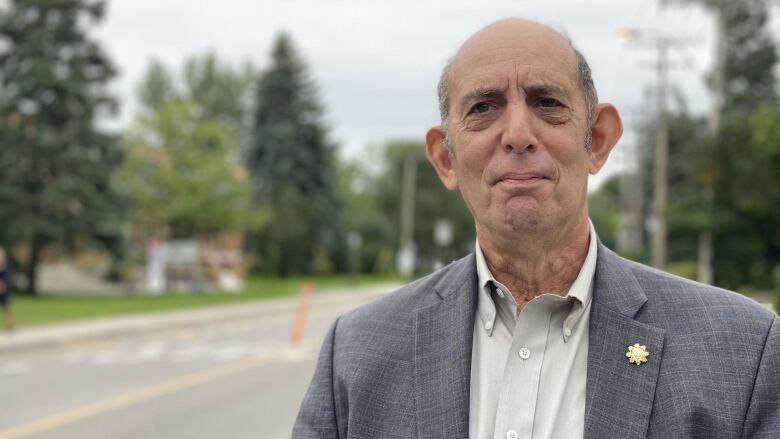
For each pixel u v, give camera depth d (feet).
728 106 123.75
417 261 271.28
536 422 5.66
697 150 69.92
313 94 235.81
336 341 6.42
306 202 228.22
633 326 5.69
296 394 39.93
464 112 5.81
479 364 5.92
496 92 5.68
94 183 132.05
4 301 68.69
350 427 6.01
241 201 163.02
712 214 69.41
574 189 5.72
